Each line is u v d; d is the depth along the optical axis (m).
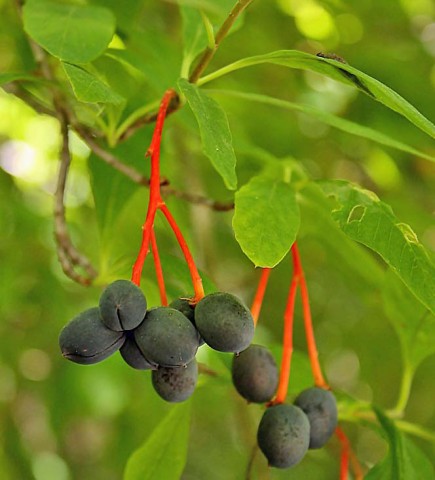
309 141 0.52
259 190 0.27
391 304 0.32
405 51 0.49
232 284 0.56
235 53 0.46
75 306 0.52
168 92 0.27
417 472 0.29
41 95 0.35
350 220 0.27
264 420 0.27
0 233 0.50
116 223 0.33
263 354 0.28
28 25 0.27
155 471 0.32
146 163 0.34
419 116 0.25
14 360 0.52
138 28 0.35
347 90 0.46
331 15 0.47
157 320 0.24
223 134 0.25
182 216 0.41
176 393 0.25
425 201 0.50
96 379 0.47
